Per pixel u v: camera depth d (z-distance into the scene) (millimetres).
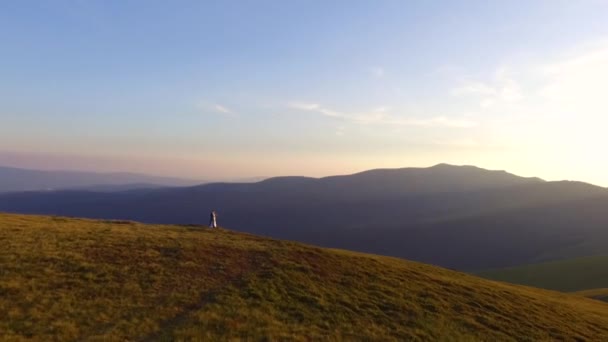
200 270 31641
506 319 31500
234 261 34719
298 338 23078
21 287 24891
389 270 39500
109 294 25656
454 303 33000
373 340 24422
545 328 31109
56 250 32062
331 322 26062
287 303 27812
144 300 25484
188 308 25344
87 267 29219
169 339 21125
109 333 21047
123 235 39188
